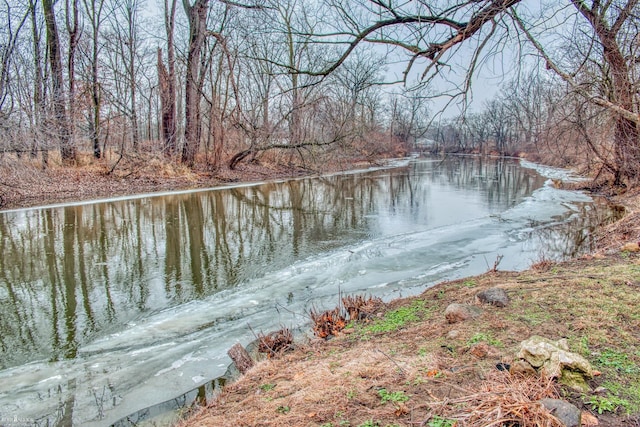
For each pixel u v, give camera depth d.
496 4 4.18
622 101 8.63
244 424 2.43
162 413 3.26
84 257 7.84
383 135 39.34
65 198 13.82
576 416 1.94
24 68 15.00
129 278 6.73
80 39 18.22
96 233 9.62
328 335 4.27
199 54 19.50
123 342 4.62
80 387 3.71
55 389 3.69
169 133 20.64
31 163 14.98
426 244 8.70
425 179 23.06
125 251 8.27
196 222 11.05
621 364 2.54
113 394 3.58
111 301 5.82
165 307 5.61
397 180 22.41
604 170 16.27
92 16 18.23
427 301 4.62
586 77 8.95
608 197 14.06
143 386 3.68
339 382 2.74
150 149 20.12
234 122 20.66
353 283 6.42
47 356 4.33
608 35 7.40
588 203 13.38
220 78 20.89
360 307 4.80
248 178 21.47
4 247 8.38
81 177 16.08
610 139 13.56
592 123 11.32
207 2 18.59
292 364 3.40
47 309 5.57
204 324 5.05
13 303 5.77
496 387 2.28
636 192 12.72
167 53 21.03
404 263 7.41
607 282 4.08
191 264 7.46
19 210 11.91
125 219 11.15
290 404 2.58
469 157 49.22
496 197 15.82
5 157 13.22
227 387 3.23
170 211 12.46
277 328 4.79
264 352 4.06
